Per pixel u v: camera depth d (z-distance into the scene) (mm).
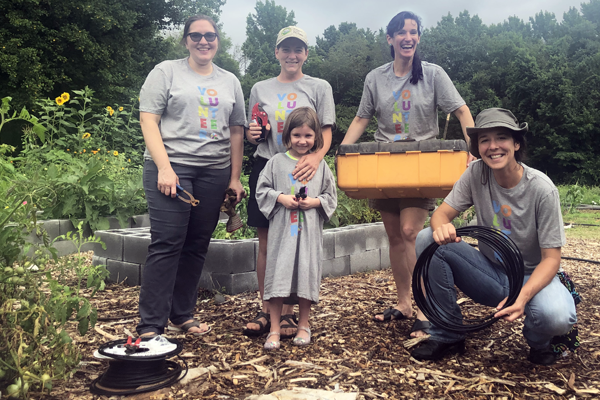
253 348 2779
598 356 2650
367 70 44562
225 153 3057
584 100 33156
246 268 4109
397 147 2926
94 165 5730
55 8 18500
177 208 2822
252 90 3307
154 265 2803
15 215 2105
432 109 3244
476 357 2662
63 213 5422
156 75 2846
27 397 1967
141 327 2799
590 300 3877
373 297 4012
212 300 3848
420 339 2818
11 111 15969
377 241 5359
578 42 43625
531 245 2512
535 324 2381
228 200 3225
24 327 1971
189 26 2938
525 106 35156
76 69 19734
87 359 2549
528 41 48156
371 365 2523
